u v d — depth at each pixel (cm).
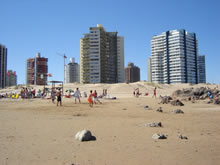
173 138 775
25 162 517
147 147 649
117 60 16675
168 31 18125
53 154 578
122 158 547
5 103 2839
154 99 3616
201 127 1023
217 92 3612
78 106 2261
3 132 878
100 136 805
